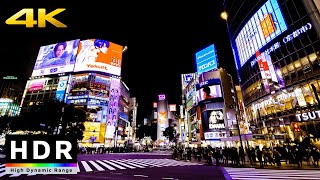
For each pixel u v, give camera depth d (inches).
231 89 1948.8
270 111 1130.7
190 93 2425.0
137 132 4232.3
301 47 951.6
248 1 1375.5
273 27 1123.9
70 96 2480.3
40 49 3009.4
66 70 2679.6
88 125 2273.6
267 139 888.9
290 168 559.8
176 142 3240.7
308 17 931.3
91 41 2785.4
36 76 2815.0
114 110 2568.9
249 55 1363.2
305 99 911.7
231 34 1674.5
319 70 865.5
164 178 406.9
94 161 800.9
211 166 669.3
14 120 1261.1
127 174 462.9
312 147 660.7
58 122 1267.2
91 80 2539.4
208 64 2036.2
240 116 1845.5
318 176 404.5
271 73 1113.4
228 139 949.8
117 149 1893.5
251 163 711.1
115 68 2795.3
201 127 1852.9
